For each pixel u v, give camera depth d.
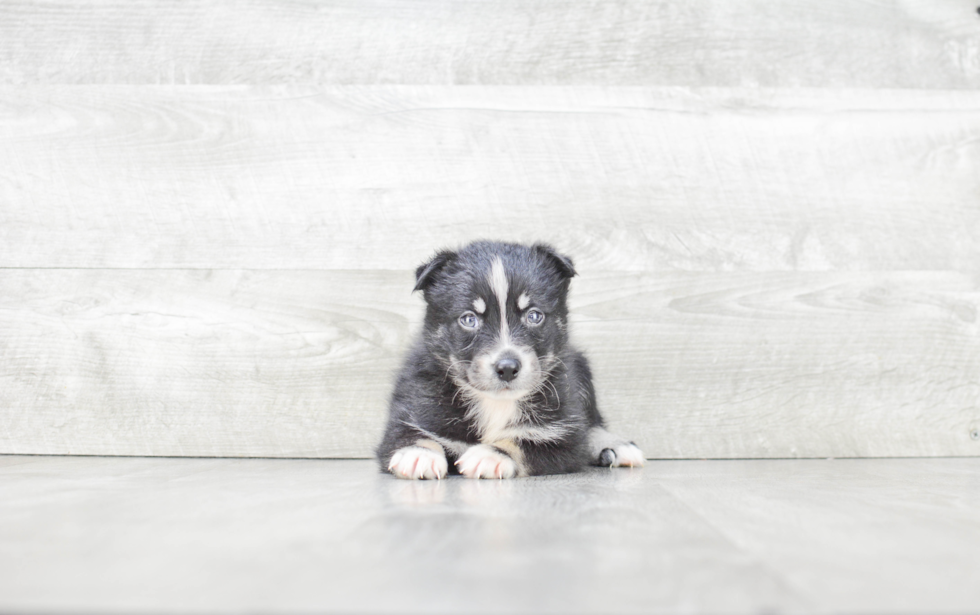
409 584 1.20
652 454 3.60
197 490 2.28
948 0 3.80
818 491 2.31
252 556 1.38
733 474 2.84
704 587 1.20
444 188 3.65
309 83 3.65
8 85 3.59
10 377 3.52
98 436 3.54
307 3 3.67
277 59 3.65
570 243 3.66
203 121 3.63
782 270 3.69
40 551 1.42
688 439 3.62
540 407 2.97
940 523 1.75
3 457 3.41
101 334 3.55
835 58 3.77
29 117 3.59
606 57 3.71
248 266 3.61
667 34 3.72
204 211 3.61
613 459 3.16
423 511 1.87
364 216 3.63
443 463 2.69
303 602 1.10
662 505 2.00
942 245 3.73
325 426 3.58
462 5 3.69
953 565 1.35
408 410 3.01
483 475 2.68
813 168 3.72
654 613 1.07
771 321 3.66
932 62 3.80
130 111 3.62
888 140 3.75
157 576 1.24
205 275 3.60
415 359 3.15
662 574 1.28
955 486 2.46
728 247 3.69
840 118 3.75
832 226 3.71
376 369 3.60
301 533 1.59
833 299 3.69
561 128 3.68
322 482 2.51
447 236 3.65
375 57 3.67
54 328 3.54
